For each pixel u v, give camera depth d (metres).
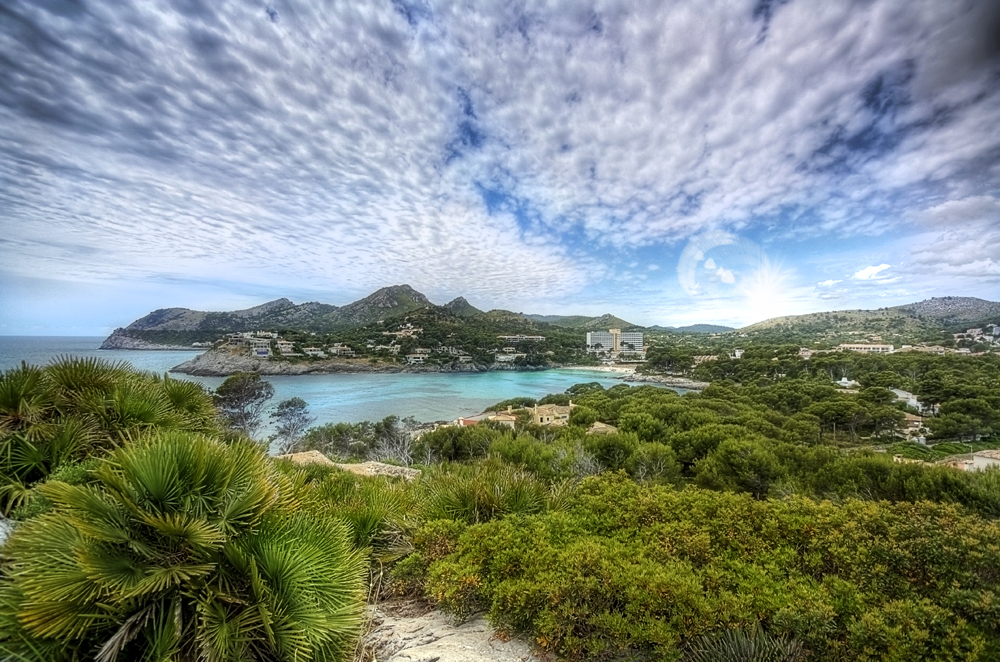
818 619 2.56
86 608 2.04
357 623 2.72
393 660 2.80
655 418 30.58
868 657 2.42
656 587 2.80
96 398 4.60
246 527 2.81
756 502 4.14
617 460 19.41
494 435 27.50
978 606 2.56
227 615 2.35
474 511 4.59
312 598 2.57
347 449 36.50
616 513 4.34
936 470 8.25
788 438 27.61
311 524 3.12
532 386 100.19
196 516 2.59
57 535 2.21
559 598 2.83
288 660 2.35
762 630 2.64
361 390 86.88
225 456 2.95
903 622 2.54
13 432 3.79
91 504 2.32
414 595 3.73
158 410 5.06
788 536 3.58
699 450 21.28
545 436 29.59
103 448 4.04
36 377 4.32
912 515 3.51
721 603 2.76
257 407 38.38
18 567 2.10
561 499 5.21
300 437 38.44
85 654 2.02
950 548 3.03
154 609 2.18
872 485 9.37
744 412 36.75
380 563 3.93
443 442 28.52
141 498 2.52
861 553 3.20
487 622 3.30
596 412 40.56
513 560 3.39
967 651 2.40
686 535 3.66
